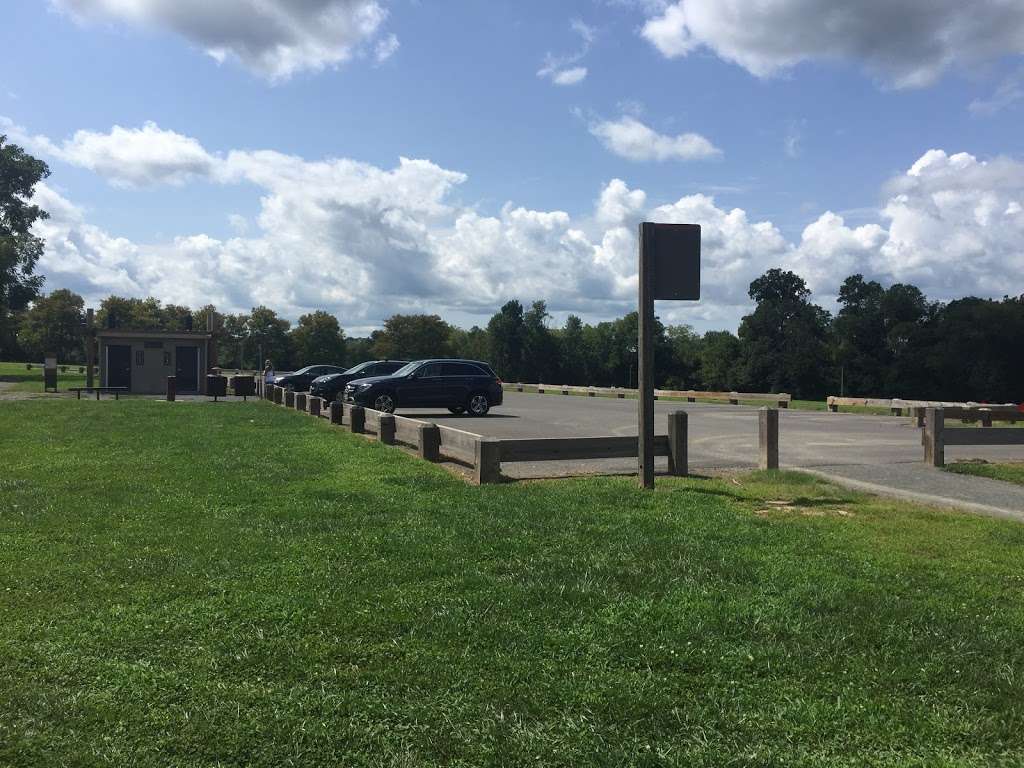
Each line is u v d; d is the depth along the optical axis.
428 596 5.02
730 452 13.51
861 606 4.82
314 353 100.31
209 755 3.17
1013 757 3.17
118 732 3.34
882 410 27.61
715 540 6.52
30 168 64.25
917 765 3.11
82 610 4.78
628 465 11.44
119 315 100.12
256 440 14.06
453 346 102.62
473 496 8.49
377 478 9.78
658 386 107.94
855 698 3.65
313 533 6.73
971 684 3.80
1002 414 14.68
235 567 5.68
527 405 29.94
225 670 3.96
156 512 7.59
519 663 4.02
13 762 3.10
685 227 9.18
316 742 3.27
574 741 3.27
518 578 5.42
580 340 115.19
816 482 9.74
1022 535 6.75
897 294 83.25
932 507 8.18
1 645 4.23
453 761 3.13
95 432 15.26
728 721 3.44
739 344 98.12
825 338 92.62
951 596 5.08
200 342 34.62
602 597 4.98
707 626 4.49
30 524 7.02
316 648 4.20
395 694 3.69
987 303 76.44
